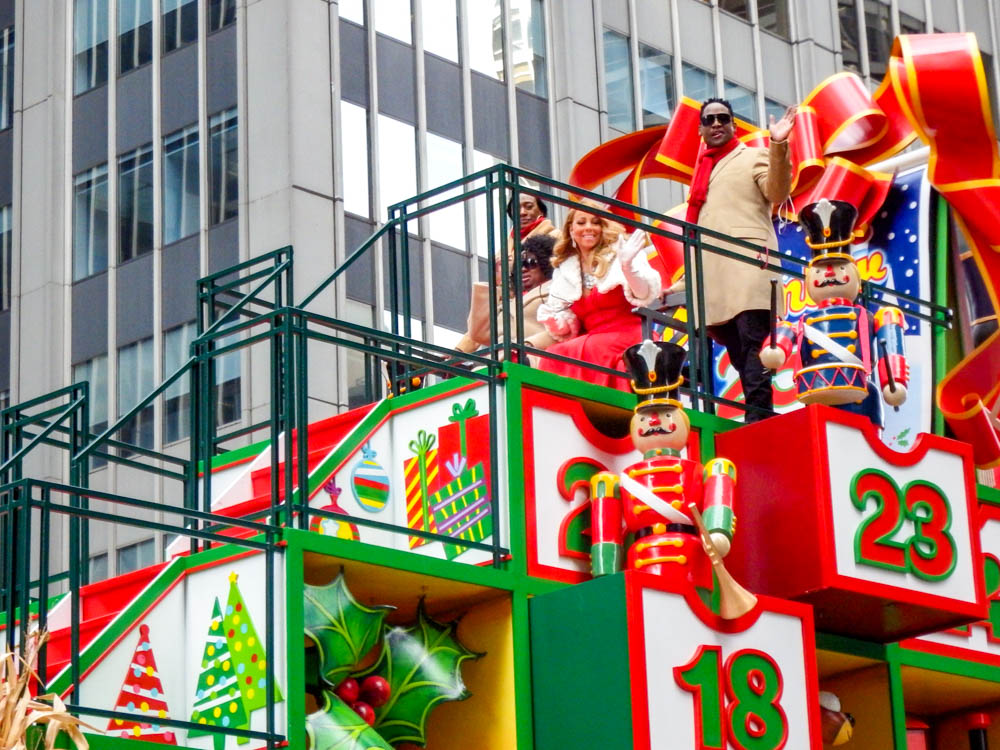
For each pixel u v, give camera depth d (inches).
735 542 462.9
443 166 1205.7
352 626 403.2
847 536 452.4
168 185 1205.7
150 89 1235.9
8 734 340.8
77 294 1235.9
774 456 461.1
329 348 1112.8
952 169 529.3
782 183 489.1
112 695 392.2
